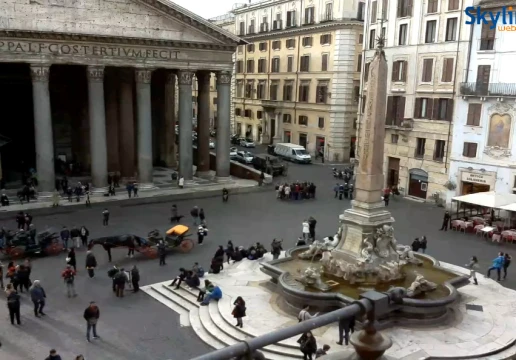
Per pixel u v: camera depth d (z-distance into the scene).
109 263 26.92
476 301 21.77
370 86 20.36
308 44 67.12
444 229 35.00
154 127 56.97
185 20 42.69
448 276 22.28
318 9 64.62
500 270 26.27
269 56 75.19
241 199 44.03
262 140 78.56
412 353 16.77
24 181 44.94
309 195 44.97
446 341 17.80
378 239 21.25
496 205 32.78
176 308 21.41
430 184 43.62
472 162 38.97
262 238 32.09
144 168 44.25
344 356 4.09
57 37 37.84
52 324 19.47
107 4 39.38
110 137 48.19
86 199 40.59
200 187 46.69
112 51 40.44
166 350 17.77
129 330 19.20
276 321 19.19
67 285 22.14
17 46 36.78
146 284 23.95
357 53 62.66
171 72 54.75
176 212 36.03
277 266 23.03
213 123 94.00
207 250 29.48
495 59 37.09
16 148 50.38
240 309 18.47
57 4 37.47
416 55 43.59
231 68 46.50
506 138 36.75
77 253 28.55
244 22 80.25
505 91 36.16
